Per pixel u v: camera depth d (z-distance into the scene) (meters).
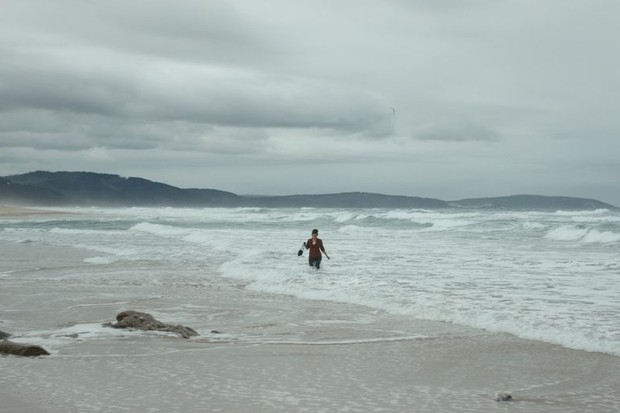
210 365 8.12
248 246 28.67
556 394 6.93
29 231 44.12
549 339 9.77
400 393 6.90
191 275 18.94
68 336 10.06
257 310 13.09
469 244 29.52
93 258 23.75
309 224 55.00
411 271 18.70
